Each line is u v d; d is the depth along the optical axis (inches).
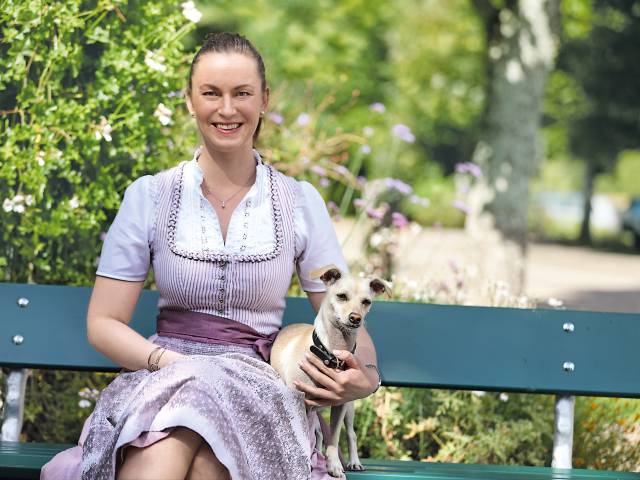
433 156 1232.8
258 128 168.7
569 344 186.5
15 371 184.2
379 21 972.6
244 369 148.6
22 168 219.3
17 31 220.2
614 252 1284.4
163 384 139.5
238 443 138.8
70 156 220.2
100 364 182.2
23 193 224.1
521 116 594.6
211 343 157.4
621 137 1250.0
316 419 163.0
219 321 157.9
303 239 163.5
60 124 220.4
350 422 165.0
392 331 185.9
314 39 900.0
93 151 220.8
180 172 160.6
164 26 231.5
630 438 231.9
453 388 185.5
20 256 223.0
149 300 185.0
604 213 1722.4
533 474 169.2
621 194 1764.3
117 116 222.8
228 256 155.9
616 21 1052.5
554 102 1209.4
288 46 890.1
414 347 185.5
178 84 229.9
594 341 186.9
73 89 227.6
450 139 1181.1
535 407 228.5
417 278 269.0
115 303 158.4
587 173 1402.6
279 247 158.9
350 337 154.3
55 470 149.0
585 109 1215.6
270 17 906.7
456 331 186.5
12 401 183.9
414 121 1061.1
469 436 223.0
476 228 599.5
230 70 153.9
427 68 1015.6
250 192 159.5
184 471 136.6
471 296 259.9
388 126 923.4
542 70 595.8
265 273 157.8
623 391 185.0
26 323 183.0
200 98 155.3
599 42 1081.4
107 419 146.1
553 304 247.6
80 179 222.5
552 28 594.9
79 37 228.8
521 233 596.7
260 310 160.7
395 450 219.1
